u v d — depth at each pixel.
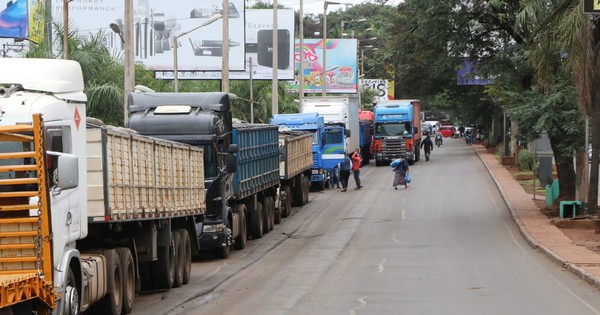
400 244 41.22
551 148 53.44
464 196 65.44
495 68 59.25
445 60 61.12
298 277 31.33
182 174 30.14
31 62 19.78
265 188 47.12
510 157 94.81
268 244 42.81
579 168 49.91
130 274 24.72
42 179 16.75
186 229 32.16
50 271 16.91
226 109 37.66
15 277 15.95
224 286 29.75
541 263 34.34
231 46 90.69
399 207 59.03
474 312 23.27
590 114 44.31
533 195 62.34
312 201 64.81
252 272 33.31
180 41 90.31
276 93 78.06
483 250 38.75
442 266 33.56
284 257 37.84
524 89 58.66
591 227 45.78
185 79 91.25
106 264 22.66
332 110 79.56
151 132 35.28
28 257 16.81
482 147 138.75
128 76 42.50
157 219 26.95
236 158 37.78
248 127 43.41
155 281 28.33
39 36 67.81
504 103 56.75
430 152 116.06
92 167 21.66
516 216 51.16
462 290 27.42
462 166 95.69
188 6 90.06
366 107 161.88
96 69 57.72
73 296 19.00
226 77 57.62
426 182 77.44
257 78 99.44
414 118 102.88
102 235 23.70
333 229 48.59
